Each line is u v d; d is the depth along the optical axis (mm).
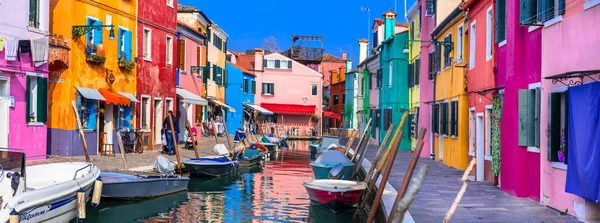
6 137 16547
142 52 24469
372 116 38594
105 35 21750
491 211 10633
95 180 12062
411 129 30609
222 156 22469
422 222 9547
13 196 9195
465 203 11547
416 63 29188
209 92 39656
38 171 12523
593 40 9328
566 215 10227
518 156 12312
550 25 10961
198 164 18969
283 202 14883
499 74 14195
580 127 9484
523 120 12109
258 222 12281
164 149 23266
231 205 14336
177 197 15430
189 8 35125
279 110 54938
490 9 15188
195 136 28359
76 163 12914
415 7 28766
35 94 17875
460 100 18641
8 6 16516
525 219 9852
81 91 19891
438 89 22672
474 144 17344
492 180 14992
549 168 11086
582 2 9719
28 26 17375
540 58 11578
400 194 9406
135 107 23812
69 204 10750
